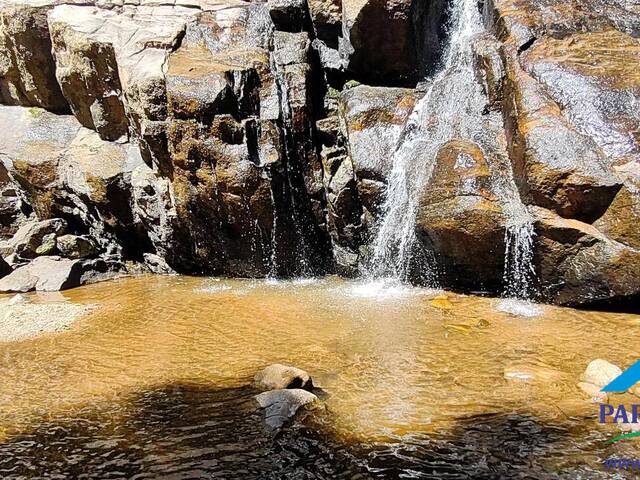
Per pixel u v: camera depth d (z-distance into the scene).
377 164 8.99
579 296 7.19
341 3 10.38
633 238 6.76
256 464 4.07
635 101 7.45
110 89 10.45
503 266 7.72
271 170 8.93
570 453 4.04
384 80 10.44
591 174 7.00
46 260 10.27
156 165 9.59
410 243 8.54
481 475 3.83
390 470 3.93
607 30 8.62
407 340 6.38
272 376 5.22
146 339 6.88
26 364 6.22
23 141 11.34
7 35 11.36
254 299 8.35
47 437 4.57
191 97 8.79
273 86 9.46
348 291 8.61
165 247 10.10
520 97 7.95
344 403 4.91
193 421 4.73
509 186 7.77
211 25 10.48
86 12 10.91
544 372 5.31
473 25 10.54
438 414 4.66
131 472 4.04
